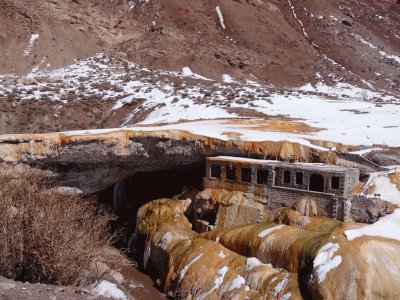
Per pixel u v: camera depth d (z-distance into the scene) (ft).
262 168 88.17
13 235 65.36
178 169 106.32
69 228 70.13
